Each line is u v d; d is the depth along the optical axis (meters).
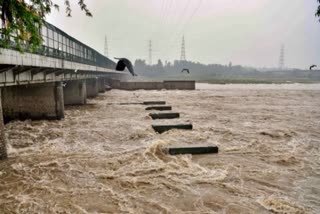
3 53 11.43
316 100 42.44
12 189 9.30
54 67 18.84
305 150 14.13
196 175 10.57
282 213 7.97
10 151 13.64
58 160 12.23
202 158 12.73
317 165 11.90
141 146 14.48
